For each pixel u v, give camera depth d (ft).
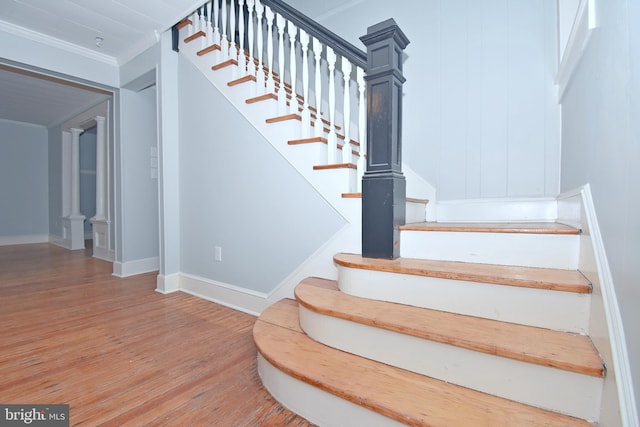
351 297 4.64
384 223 4.88
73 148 16.96
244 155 7.23
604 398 2.54
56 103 14.66
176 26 8.79
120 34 8.77
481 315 3.72
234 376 4.52
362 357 3.92
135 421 3.56
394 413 2.90
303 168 6.20
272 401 3.97
